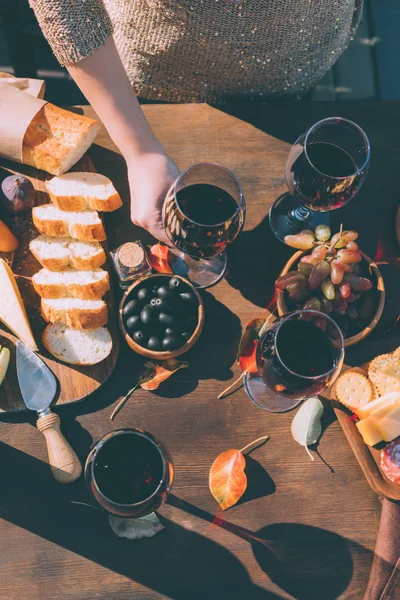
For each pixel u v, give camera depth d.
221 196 1.15
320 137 1.25
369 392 1.21
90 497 1.17
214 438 1.22
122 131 1.24
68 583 1.13
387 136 1.41
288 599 1.15
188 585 1.15
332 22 1.35
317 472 1.21
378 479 1.17
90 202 1.27
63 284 1.24
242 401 1.24
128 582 1.14
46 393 1.20
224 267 1.30
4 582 1.12
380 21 2.28
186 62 1.42
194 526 1.17
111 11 1.41
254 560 1.16
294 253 1.33
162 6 1.29
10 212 1.28
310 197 1.18
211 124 1.38
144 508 0.98
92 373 1.22
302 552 1.17
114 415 1.22
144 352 1.19
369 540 1.18
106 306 1.23
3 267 1.21
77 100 2.07
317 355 1.13
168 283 1.21
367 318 1.21
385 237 1.35
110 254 1.27
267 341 1.09
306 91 1.58
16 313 1.20
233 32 1.31
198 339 1.26
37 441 1.20
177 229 1.10
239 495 1.15
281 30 1.31
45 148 1.27
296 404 1.24
